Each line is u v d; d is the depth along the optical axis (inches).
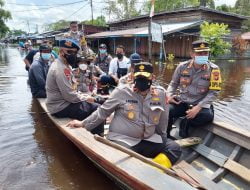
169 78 482.9
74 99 173.3
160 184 98.2
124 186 126.3
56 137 193.3
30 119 229.8
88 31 1320.1
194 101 175.6
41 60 256.2
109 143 128.7
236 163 137.3
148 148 134.7
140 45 1043.3
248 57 948.0
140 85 124.6
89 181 139.7
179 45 876.0
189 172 141.1
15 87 361.4
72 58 171.2
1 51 1387.8
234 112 279.0
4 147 176.6
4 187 133.9
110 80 298.0
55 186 135.6
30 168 152.0
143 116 131.1
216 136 163.8
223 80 470.9
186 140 162.2
